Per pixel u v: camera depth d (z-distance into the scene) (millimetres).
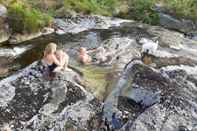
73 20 8312
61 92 4898
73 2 9055
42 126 4434
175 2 9812
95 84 5242
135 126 4430
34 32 7441
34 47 6926
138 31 7809
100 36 7371
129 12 9539
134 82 4910
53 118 4531
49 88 4953
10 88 4918
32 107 4652
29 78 5137
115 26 8156
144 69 5148
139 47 6598
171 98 4688
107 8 9539
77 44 6918
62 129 4453
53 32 7645
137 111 4637
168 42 7160
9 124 4391
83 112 4676
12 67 6047
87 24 8156
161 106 4605
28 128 4383
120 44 6672
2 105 4629
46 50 5367
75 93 4922
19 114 4539
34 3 8508
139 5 9625
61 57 5414
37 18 7680
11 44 7047
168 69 5523
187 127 4406
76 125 4523
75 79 5246
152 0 9891
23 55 6543
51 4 8703
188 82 5184
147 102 4695
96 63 5934
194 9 9586
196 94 4906
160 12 9414
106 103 4840
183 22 9180
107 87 5195
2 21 7223
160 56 6117
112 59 6082
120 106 4727
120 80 5137
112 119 4613
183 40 7523
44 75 5195
